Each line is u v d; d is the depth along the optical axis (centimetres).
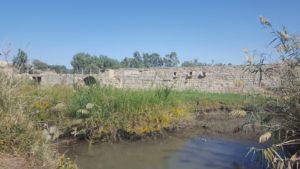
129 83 3550
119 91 1127
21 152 527
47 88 1085
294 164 558
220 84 3130
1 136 533
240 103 1572
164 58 8300
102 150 891
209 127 1240
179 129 1182
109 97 1048
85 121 965
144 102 1074
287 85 592
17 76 689
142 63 8288
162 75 3497
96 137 967
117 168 737
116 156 834
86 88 1123
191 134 1125
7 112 572
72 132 938
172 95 1220
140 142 1001
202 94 2273
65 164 558
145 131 1028
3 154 516
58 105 988
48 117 934
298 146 579
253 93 684
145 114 1047
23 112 628
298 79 585
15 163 490
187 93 2159
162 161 797
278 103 600
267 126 605
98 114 978
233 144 945
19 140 541
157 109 1077
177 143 990
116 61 7525
